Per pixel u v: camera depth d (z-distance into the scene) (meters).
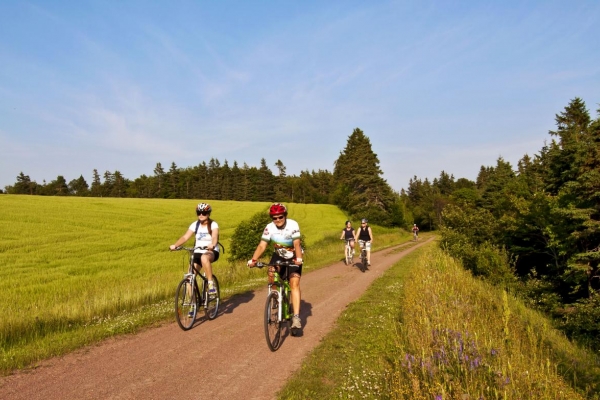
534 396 3.91
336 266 16.48
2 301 11.27
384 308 8.05
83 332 6.27
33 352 5.20
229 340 5.97
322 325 6.91
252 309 8.09
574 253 16.61
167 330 6.48
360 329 6.56
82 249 26.33
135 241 29.78
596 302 12.68
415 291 8.45
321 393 4.23
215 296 7.12
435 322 5.91
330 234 37.59
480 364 4.39
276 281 5.86
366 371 4.77
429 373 4.25
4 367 4.68
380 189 67.12
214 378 4.56
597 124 18.09
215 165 128.38
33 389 4.18
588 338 11.46
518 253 21.12
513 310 10.28
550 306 14.92
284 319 5.98
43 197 54.69
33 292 14.10
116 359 5.11
